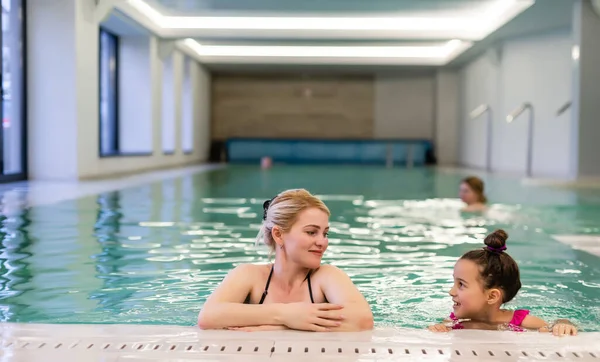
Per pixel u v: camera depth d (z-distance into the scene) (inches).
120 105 600.7
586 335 93.9
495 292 104.0
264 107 902.4
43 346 86.3
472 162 761.0
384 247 190.1
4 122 399.5
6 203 289.9
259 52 761.0
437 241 201.9
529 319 105.8
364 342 89.0
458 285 107.3
